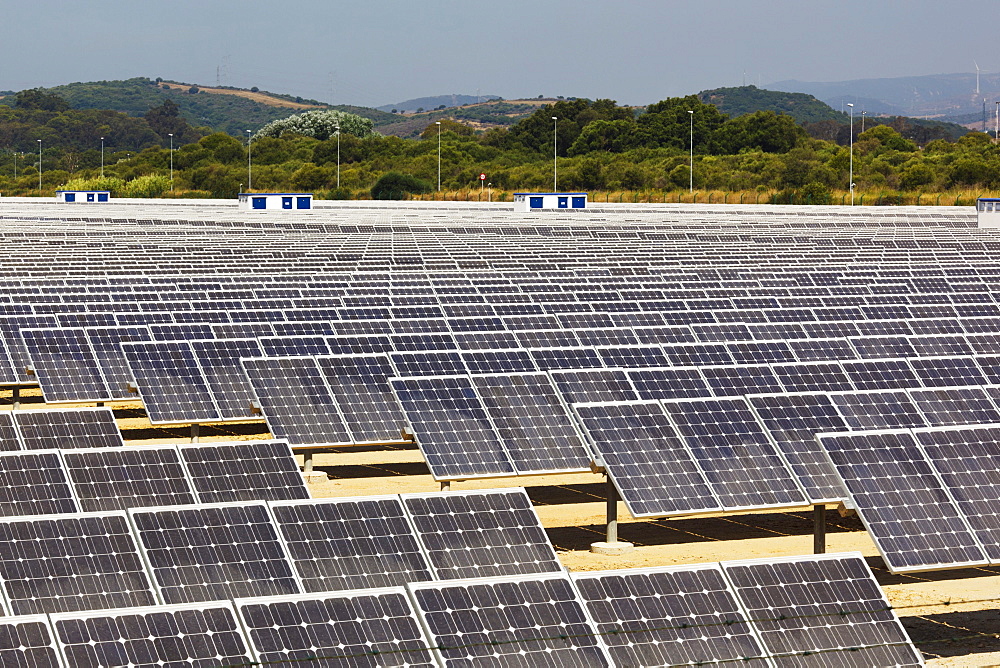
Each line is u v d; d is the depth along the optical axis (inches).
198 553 675.4
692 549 996.6
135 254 2743.6
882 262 2635.3
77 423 969.5
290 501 715.4
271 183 7352.4
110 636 534.0
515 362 1268.5
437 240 3390.7
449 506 741.3
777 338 1576.0
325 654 558.9
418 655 568.4
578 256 2684.5
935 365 1270.9
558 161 7372.1
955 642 779.4
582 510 1128.8
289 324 1529.3
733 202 5816.9
